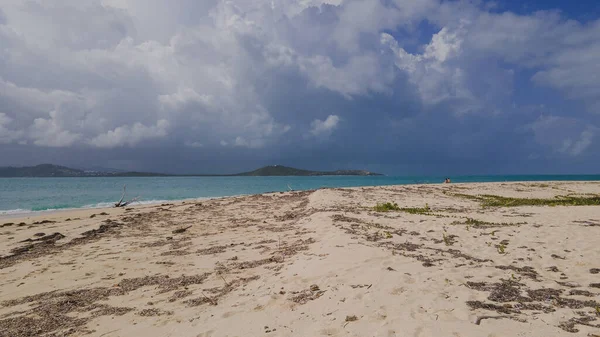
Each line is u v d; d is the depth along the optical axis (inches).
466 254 382.6
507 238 460.1
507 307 231.6
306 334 204.7
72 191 2593.5
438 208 874.1
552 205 952.3
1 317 268.4
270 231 614.2
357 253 370.0
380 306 233.8
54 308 282.5
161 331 232.8
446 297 247.8
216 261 419.8
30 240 573.6
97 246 528.4
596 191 1531.7
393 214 717.9
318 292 273.4
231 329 224.7
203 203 1164.5
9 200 1728.6
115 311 272.7
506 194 1392.7
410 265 329.4
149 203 1508.4
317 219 642.8
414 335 189.8
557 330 193.6
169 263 418.6
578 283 283.1
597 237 446.6
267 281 320.2
